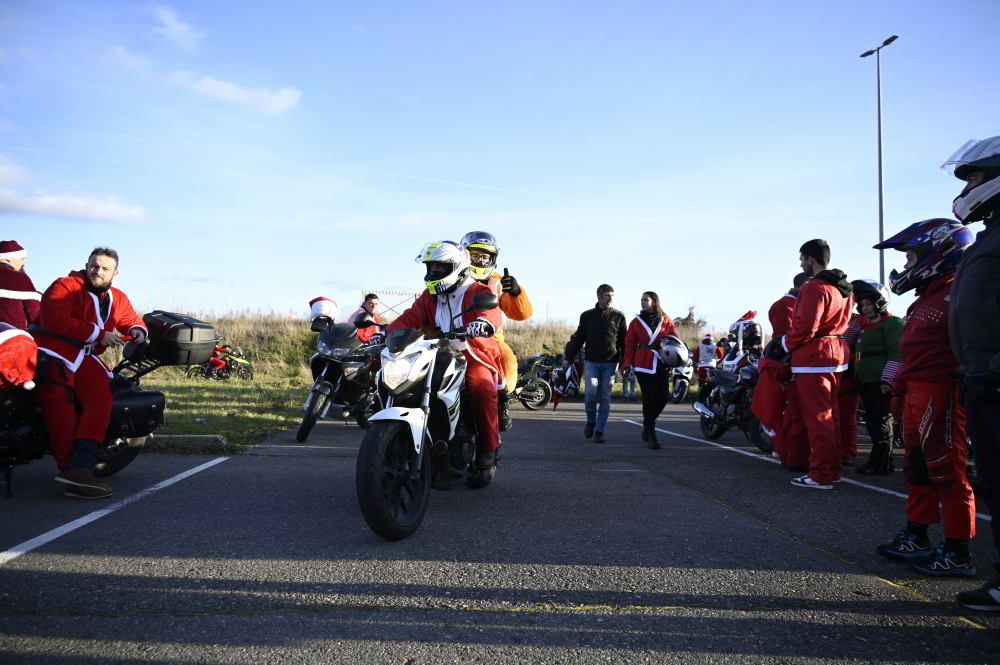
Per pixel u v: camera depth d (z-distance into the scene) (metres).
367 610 3.05
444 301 5.07
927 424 3.73
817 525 4.71
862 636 2.90
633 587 3.40
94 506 4.77
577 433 10.02
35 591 3.19
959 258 3.69
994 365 2.97
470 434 4.98
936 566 3.67
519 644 2.75
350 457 6.98
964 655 2.75
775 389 7.10
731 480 6.35
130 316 5.48
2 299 5.68
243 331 23.77
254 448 7.36
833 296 6.07
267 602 3.12
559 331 27.09
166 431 7.67
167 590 3.23
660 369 8.37
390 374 4.29
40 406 4.90
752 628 2.96
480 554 3.88
